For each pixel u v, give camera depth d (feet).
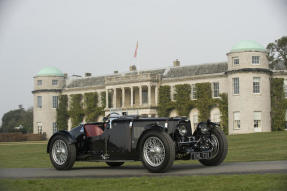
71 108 285.23
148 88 244.63
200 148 37.81
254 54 211.82
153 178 31.01
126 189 27.71
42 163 58.18
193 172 32.73
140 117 38.83
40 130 291.99
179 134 36.99
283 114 213.87
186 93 237.25
